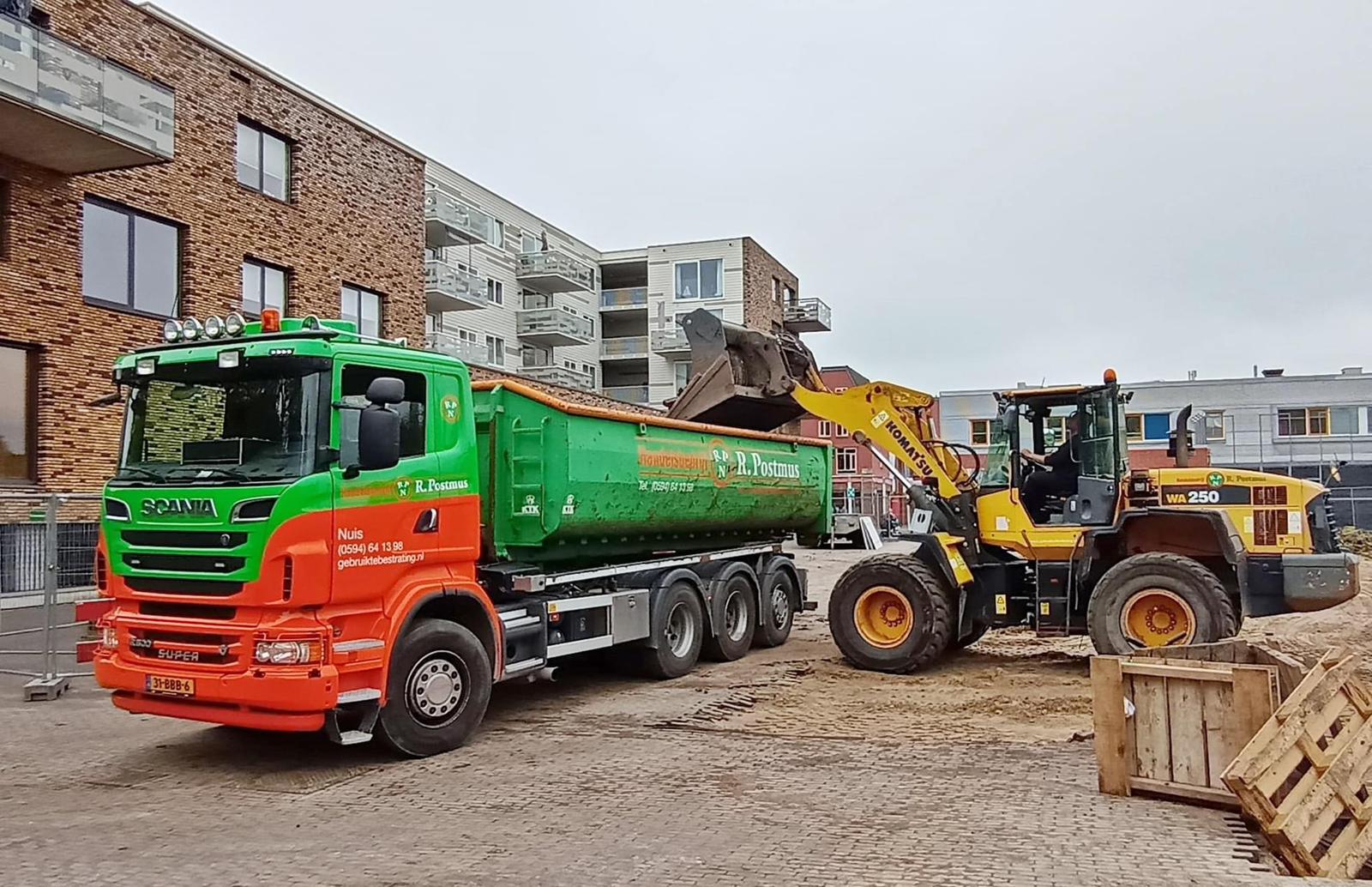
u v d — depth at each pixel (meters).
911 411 12.30
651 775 7.09
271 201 20.69
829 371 55.91
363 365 7.43
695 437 11.43
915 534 11.78
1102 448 11.23
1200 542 10.97
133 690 7.30
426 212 36.03
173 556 7.17
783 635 13.91
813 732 8.50
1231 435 48.12
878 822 5.85
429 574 7.86
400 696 7.52
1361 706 6.04
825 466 14.57
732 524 12.47
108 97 15.35
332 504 7.05
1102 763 6.31
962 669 11.75
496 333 47.31
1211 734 5.99
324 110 22.17
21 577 12.64
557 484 9.27
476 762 7.55
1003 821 5.79
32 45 14.27
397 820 6.12
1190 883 4.75
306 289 21.55
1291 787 5.66
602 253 55.31
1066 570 11.31
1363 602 17.67
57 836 5.90
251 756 7.84
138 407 7.70
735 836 5.65
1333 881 4.77
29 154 15.81
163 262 18.48
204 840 5.81
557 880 5.00
